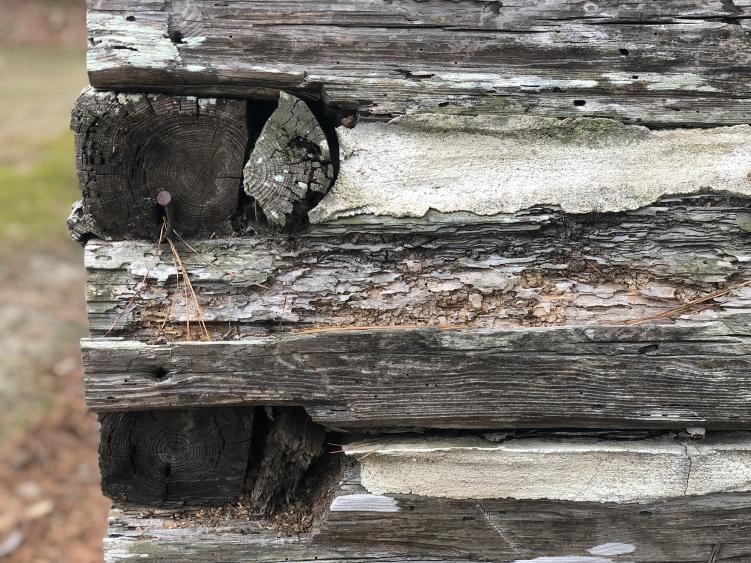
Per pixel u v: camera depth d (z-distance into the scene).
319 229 0.74
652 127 0.75
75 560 1.54
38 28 5.97
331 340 0.75
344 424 0.78
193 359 0.75
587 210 0.74
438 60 0.72
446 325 0.77
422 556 0.84
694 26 0.73
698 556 0.84
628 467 0.80
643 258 0.77
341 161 0.73
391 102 0.73
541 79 0.73
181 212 0.74
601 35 0.73
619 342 0.76
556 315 0.77
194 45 0.70
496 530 0.83
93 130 0.70
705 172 0.75
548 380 0.77
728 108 0.75
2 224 2.83
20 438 1.85
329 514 0.81
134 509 0.83
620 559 0.84
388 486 0.80
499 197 0.74
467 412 0.77
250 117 0.74
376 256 0.76
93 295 0.74
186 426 0.80
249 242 0.75
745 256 0.76
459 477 0.80
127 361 0.74
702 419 0.78
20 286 2.50
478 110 0.73
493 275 0.77
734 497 0.81
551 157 0.75
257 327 0.76
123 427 0.79
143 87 0.71
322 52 0.71
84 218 0.74
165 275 0.74
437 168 0.74
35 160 3.40
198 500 0.83
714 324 0.76
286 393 0.76
